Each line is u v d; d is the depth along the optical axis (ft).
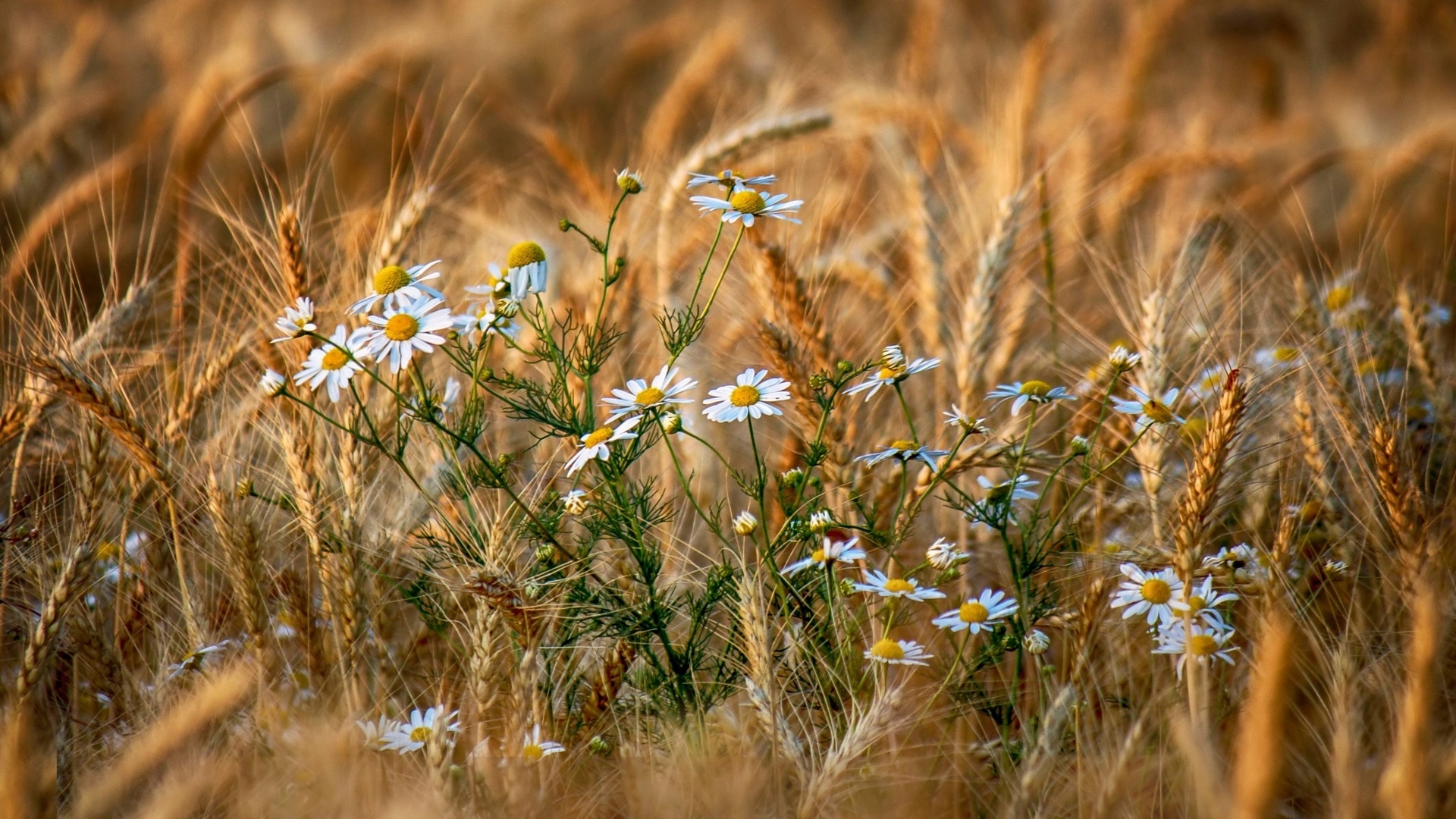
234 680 8.02
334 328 8.52
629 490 8.39
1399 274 9.27
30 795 7.95
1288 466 8.46
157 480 8.32
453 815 8.01
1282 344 8.70
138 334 8.77
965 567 8.39
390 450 8.44
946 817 8.20
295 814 8.04
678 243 8.99
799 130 9.14
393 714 8.32
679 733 8.13
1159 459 8.39
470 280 8.94
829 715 8.20
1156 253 9.04
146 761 8.00
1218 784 7.88
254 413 8.48
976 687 8.32
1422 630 7.89
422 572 8.34
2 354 8.30
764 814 8.05
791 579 8.30
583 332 8.32
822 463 8.43
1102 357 8.75
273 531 8.43
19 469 8.48
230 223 8.71
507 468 8.36
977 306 8.68
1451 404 8.61
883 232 9.21
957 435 8.62
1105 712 8.20
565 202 9.44
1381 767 8.09
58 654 8.35
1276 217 10.28
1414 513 8.21
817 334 8.51
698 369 8.70
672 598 8.32
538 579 8.21
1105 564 8.36
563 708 8.27
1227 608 8.29
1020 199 8.79
